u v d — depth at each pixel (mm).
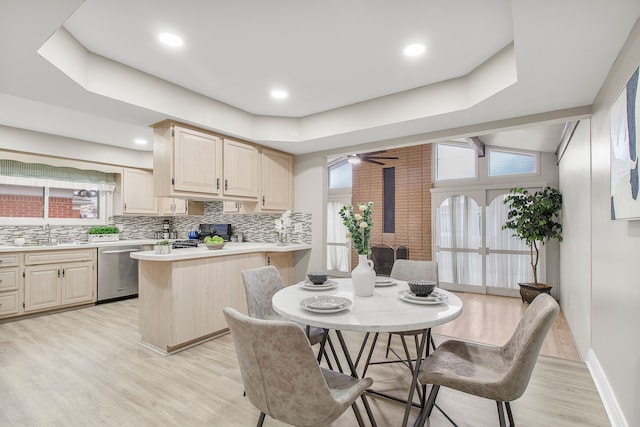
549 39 1600
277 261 3975
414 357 2789
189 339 2900
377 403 2084
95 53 2244
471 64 2396
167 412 1957
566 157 3961
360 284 1919
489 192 5559
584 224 2807
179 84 2766
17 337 3195
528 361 1271
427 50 2201
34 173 4305
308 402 1166
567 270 3957
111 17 1833
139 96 2504
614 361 1908
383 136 3396
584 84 2115
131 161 5027
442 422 1883
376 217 6770
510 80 2125
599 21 1455
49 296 3984
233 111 3312
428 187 6203
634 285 1587
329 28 1949
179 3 1712
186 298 2885
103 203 5070
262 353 1157
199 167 3096
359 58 2316
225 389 2223
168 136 2879
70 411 1961
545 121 2650
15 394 2146
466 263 5746
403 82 2715
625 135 1552
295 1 1696
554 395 2174
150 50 2211
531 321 1562
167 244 2949
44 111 3270
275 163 4020
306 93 2957
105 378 2367
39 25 1476
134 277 4875
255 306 2236
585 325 2721
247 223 4906
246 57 2309
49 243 4340
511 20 1859
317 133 3494
